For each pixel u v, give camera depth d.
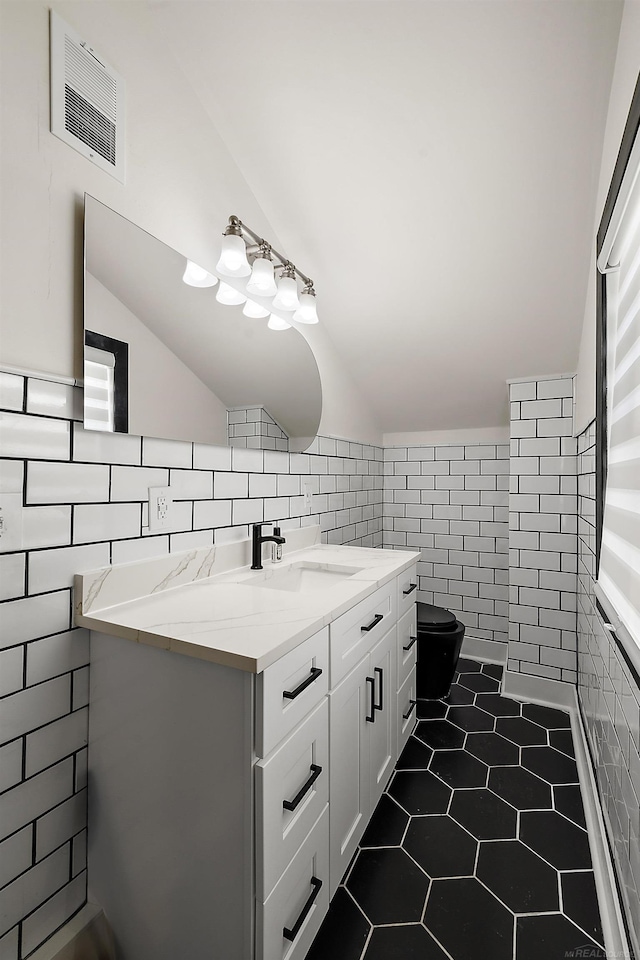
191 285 1.52
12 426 1.02
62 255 1.12
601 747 1.54
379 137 1.57
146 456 1.37
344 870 1.33
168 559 1.42
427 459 3.31
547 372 2.55
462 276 2.05
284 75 1.46
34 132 1.06
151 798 1.08
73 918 1.15
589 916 1.26
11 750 1.02
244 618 1.16
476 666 3.00
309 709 1.13
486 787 1.79
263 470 1.95
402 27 1.29
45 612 1.09
